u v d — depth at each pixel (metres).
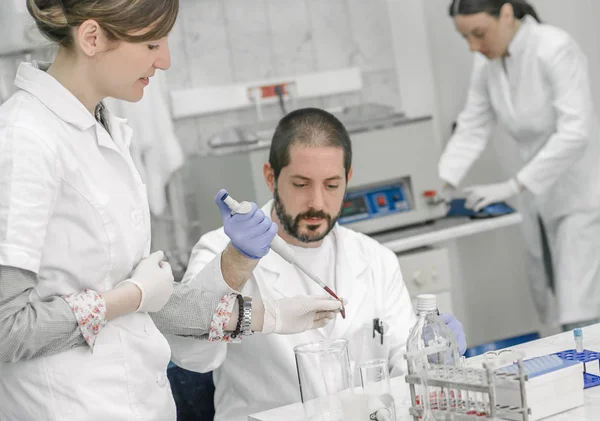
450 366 1.37
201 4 3.78
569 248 3.56
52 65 1.46
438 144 4.25
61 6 1.37
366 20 4.11
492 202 3.52
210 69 3.81
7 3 2.33
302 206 1.92
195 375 2.05
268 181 2.03
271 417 1.57
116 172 1.51
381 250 2.17
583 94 3.36
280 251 1.67
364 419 1.40
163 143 3.33
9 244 1.30
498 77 3.57
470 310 4.25
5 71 2.47
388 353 2.05
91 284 1.44
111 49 1.40
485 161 4.19
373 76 4.14
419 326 1.45
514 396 1.34
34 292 1.40
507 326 4.35
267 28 3.92
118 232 1.46
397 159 3.45
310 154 1.87
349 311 2.01
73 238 1.41
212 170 3.44
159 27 1.40
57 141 1.40
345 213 3.37
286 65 3.97
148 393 1.51
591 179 3.51
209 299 1.63
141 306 1.45
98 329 1.38
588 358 1.62
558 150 3.37
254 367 1.97
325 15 4.03
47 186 1.36
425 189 3.50
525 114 3.53
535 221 3.81
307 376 1.42
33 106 1.41
